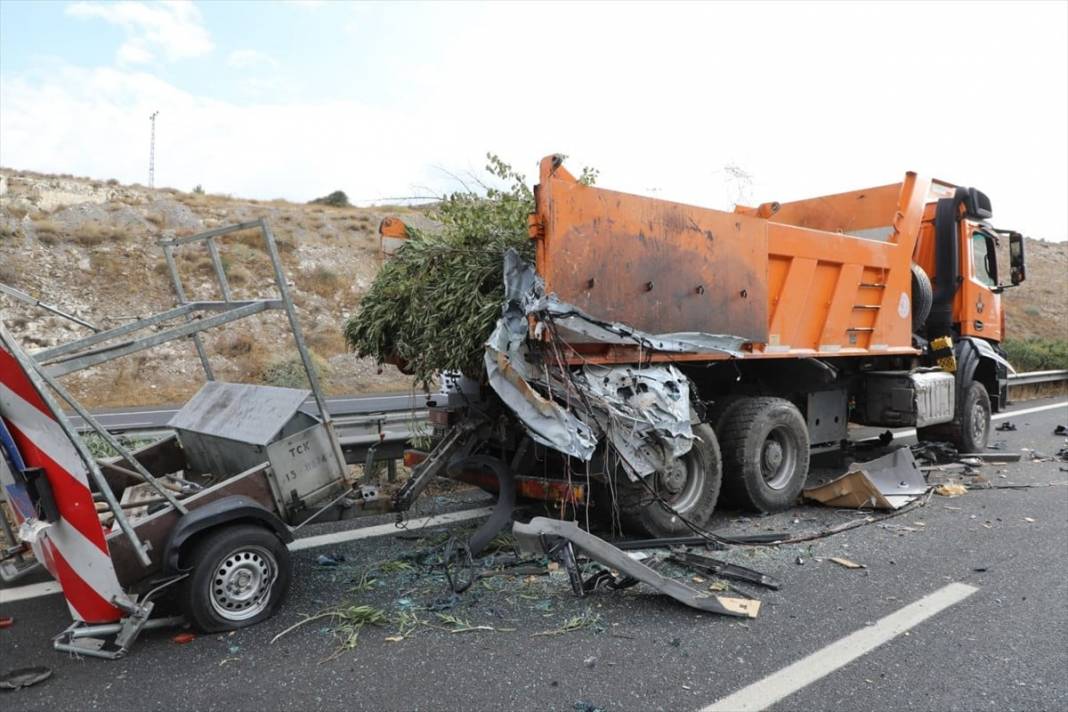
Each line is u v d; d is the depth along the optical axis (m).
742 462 6.37
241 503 4.18
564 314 4.77
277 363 19.58
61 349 3.81
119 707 3.31
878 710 3.29
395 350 6.02
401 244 6.09
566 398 4.88
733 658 3.78
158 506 4.65
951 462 8.76
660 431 5.22
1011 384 15.42
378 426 7.54
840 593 4.69
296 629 4.13
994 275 9.76
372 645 3.93
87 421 3.64
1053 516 6.48
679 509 5.84
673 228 5.41
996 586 4.81
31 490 3.82
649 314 5.27
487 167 5.93
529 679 3.55
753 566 5.22
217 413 5.26
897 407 8.07
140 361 18.56
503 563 5.12
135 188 28.25
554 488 5.34
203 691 3.45
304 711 3.27
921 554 5.47
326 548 5.57
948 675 3.60
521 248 5.19
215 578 4.07
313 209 30.17
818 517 6.57
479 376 5.25
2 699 3.39
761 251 6.09
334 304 23.45
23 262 20.20
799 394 7.39
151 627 4.13
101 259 21.39
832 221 8.45
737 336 5.90
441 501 6.96
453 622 4.21
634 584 4.63
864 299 7.48
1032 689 3.47
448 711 3.26
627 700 3.36
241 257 23.53
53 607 4.53
